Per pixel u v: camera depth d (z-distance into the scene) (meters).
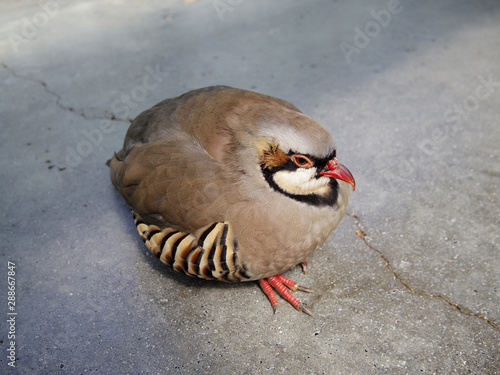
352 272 0.48
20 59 0.73
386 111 0.63
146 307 0.46
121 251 0.50
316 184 0.42
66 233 0.51
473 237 0.50
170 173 0.43
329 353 0.43
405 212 0.52
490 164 0.57
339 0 0.89
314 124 0.41
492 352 0.42
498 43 0.74
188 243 0.43
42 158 0.58
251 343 0.43
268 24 0.81
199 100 0.46
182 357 0.43
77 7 0.89
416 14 0.83
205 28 0.80
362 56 0.72
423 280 0.47
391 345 0.43
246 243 0.42
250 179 0.42
